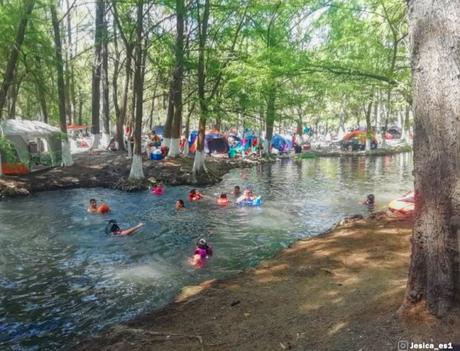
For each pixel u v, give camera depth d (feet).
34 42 73.05
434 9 15.78
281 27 77.66
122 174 77.97
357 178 86.22
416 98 16.52
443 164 15.72
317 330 18.92
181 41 79.05
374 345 16.02
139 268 33.68
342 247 33.78
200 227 46.83
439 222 15.89
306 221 49.70
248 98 82.94
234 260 35.40
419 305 16.63
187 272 32.63
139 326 22.29
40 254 37.47
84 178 75.05
